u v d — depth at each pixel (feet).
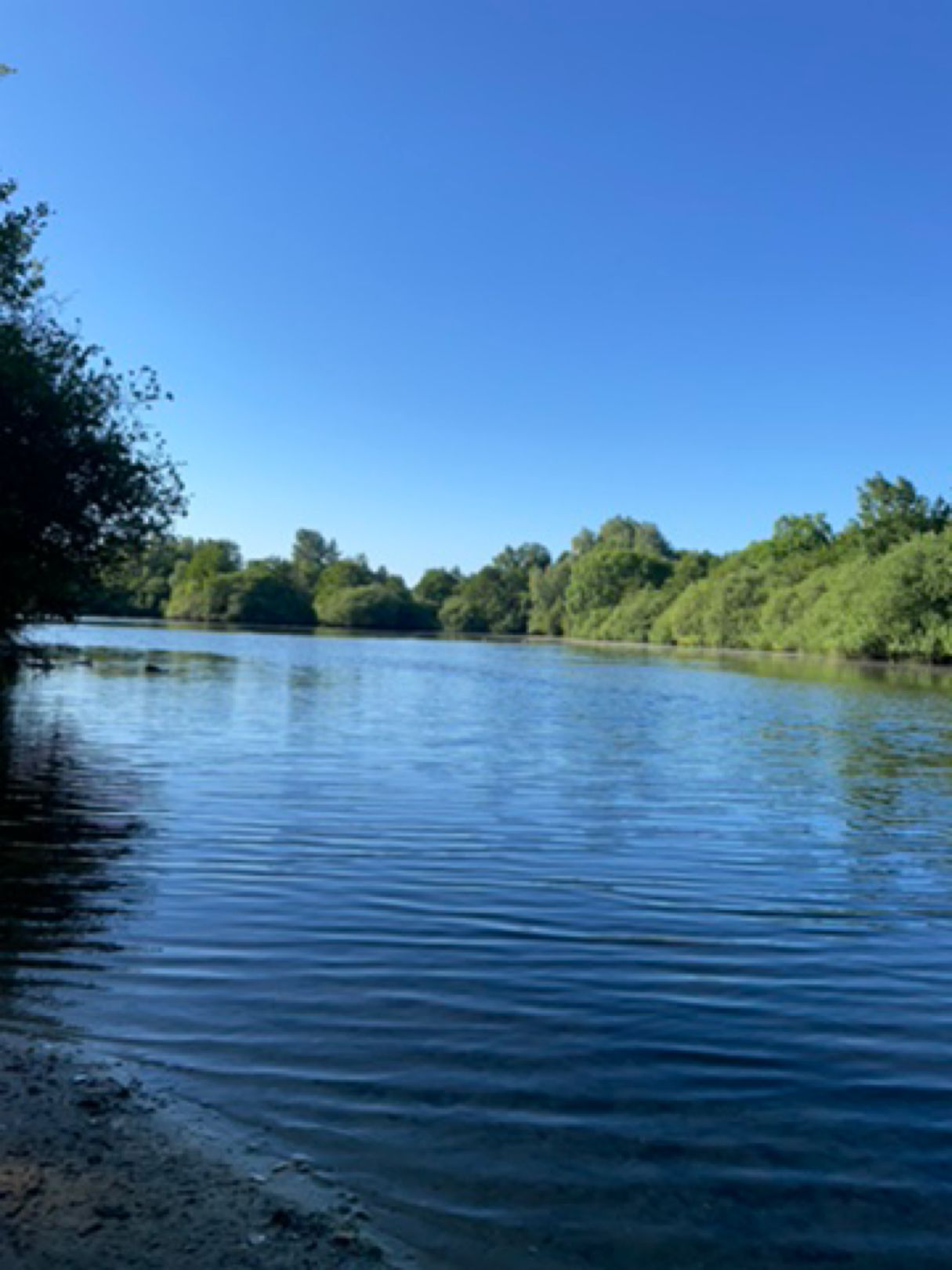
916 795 45.06
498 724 73.36
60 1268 10.43
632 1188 12.55
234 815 35.88
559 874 28.96
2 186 62.23
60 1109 13.75
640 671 165.48
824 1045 17.26
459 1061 16.06
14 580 66.59
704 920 24.84
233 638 251.60
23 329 67.46
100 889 25.61
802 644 257.55
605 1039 17.25
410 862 29.71
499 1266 10.93
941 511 284.41
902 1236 11.75
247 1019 17.46
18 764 46.03
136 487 70.38
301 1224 11.46
